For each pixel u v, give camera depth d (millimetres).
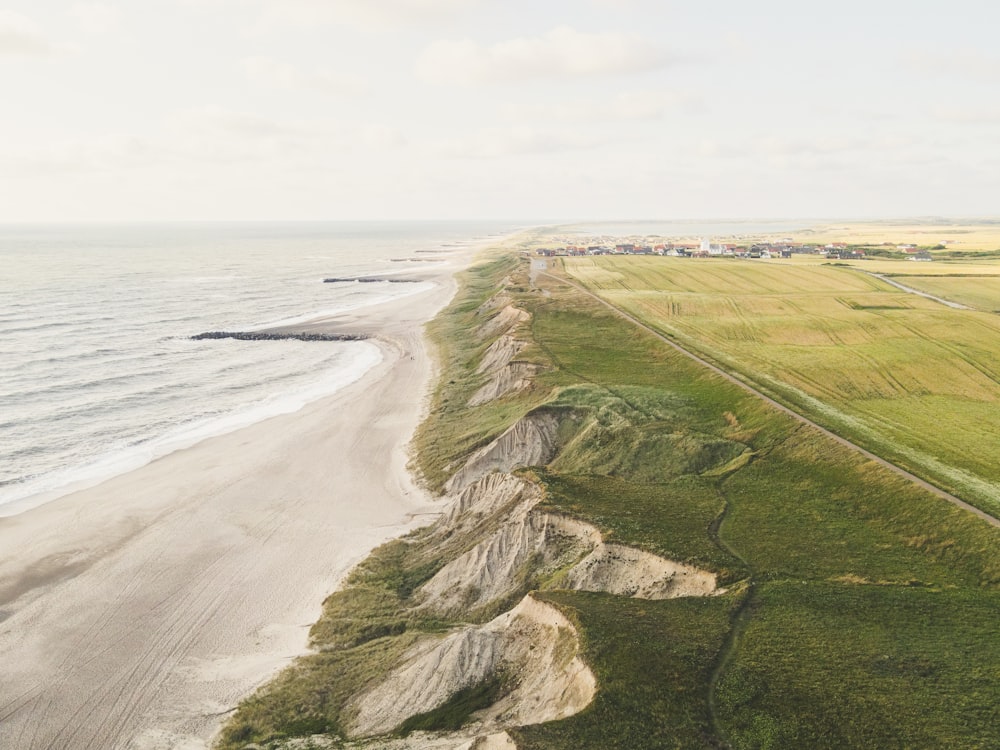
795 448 46469
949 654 25453
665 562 32781
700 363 67000
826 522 37469
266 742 27203
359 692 29297
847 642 26375
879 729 21719
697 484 43625
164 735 28391
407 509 49625
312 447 61938
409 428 66375
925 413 53062
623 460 48344
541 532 37125
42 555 43062
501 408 63562
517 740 21516
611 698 23359
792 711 22750
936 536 34375
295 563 42500
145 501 51031
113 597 38688
